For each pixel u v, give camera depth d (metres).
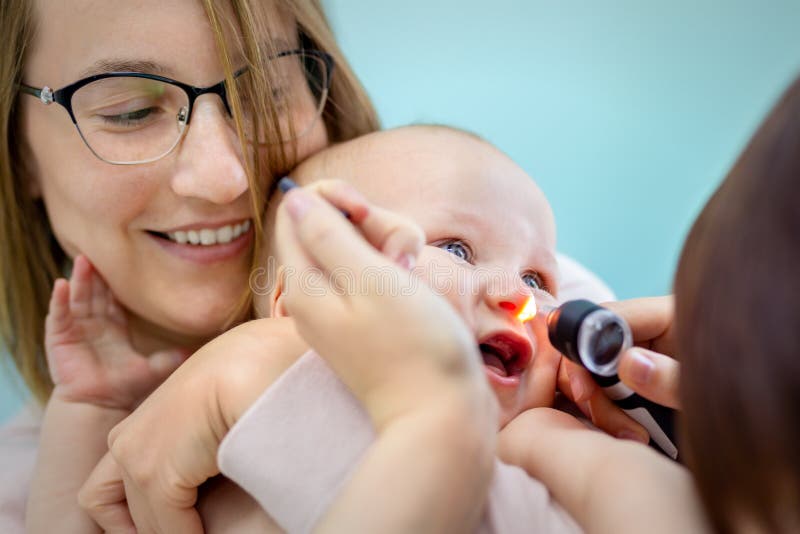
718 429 0.55
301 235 0.67
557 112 2.27
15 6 1.13
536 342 1.01
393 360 0.62
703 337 0.56
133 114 1.13
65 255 1.56
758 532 0.56
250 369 0.82
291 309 0.67
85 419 1.23
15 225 1.42
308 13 1.36
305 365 0.76
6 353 1.61
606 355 0.82
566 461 0.74
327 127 1.50
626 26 2.25
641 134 2.26
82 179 1.17
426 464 0.59
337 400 0.75
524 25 2.25
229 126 1.16
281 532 0.80
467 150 1.14
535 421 0.86
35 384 1.52
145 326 1.43
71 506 1.13
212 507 0.89
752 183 0.57
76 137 1.15
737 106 2.20
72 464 1.18
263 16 1.20
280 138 1.21
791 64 2.18
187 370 0.88
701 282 0.58
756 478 0.54
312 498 0.71
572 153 2.24
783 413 0.51
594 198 2.24
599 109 2.27
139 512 0.92
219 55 1.12
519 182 1.13
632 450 0.72
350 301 0.64
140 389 1.31
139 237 1.24
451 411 0.60
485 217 1.06
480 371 0.64
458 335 0.63
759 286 0.54
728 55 2.23
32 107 1.20
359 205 0.71
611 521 0.64
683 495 0.64
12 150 1.33
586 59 2.27
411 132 1.20
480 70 2.27
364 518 0.58
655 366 0.80
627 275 2.24
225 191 1.12
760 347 0.53
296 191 0.69
